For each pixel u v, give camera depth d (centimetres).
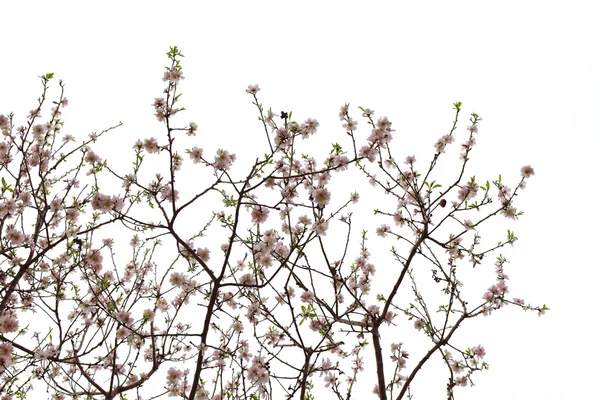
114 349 435
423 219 512
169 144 414
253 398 439
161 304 480
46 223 424
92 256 480
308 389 506
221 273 424
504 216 494
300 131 434
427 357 497
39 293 458
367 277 556
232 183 414
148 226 420
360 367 591
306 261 458
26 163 434
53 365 452
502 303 532
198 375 415
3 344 394
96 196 416
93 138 480
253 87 436
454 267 543
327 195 430
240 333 486
